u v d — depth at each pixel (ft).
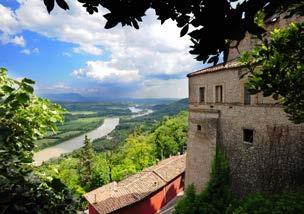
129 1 10.11
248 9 9.40
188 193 86.38
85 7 11.17
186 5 10.07
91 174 181.68
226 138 77.92
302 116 33.68
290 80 28.27
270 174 64.90
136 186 120.47
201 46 10.31
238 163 73.61
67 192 11.21
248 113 70.85
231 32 9.82
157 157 228.43
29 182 10.71
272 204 51.19
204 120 85.87
